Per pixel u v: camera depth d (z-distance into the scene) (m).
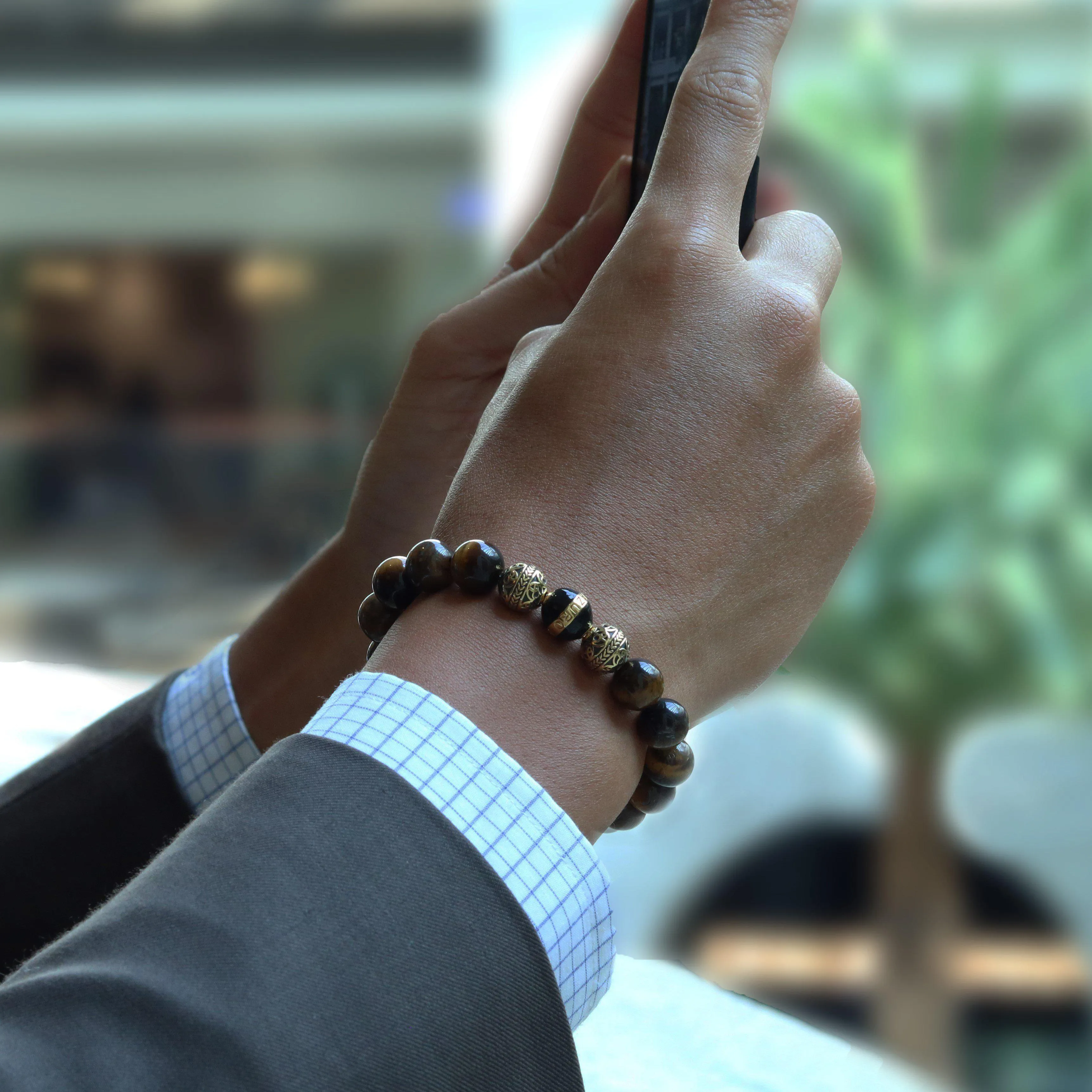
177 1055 0.43
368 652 0.55
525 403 0.51
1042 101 2.36
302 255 3.67
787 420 0.50
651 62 0.58
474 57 3.53
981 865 1.68
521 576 0.49
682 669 0.50
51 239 3.84
